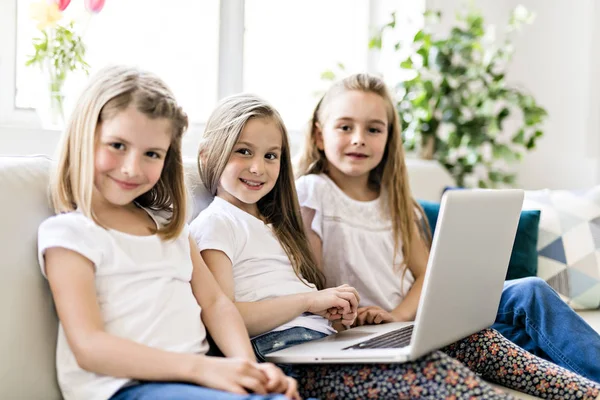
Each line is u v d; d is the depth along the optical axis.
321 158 1.94
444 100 2.74
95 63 2.12
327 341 1.42
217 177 1.59
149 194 1.40
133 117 1.23
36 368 1.18
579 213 2.25
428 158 2.77
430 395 1.21
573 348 1.59
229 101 1.63
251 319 1.44
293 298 1.48
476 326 1.46
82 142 1.24
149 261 1.28
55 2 1.77
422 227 2.05
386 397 1.25
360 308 1.68
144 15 2.26
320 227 1.81
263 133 1.58
